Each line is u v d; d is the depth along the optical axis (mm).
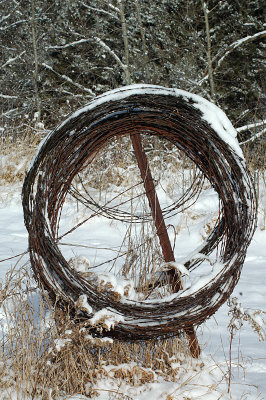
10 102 17344
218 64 15297
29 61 17719
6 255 5398
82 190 7477
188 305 2934
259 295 4559
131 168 8062
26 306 3051
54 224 2877
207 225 6293
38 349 2916
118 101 2934
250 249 6043
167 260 3223
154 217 3205
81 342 2818
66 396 2836
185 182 7660
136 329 2873
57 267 2742
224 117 3090
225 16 20156
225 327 3893
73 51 19703
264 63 19219
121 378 2994
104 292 2826
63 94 19047
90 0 17438
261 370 3209
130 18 17969
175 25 19094
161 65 18797
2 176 8352
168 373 3105
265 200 6711
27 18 17953
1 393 2744
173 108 3035
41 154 2844
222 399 2879
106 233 6480
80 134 2914
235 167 3068
